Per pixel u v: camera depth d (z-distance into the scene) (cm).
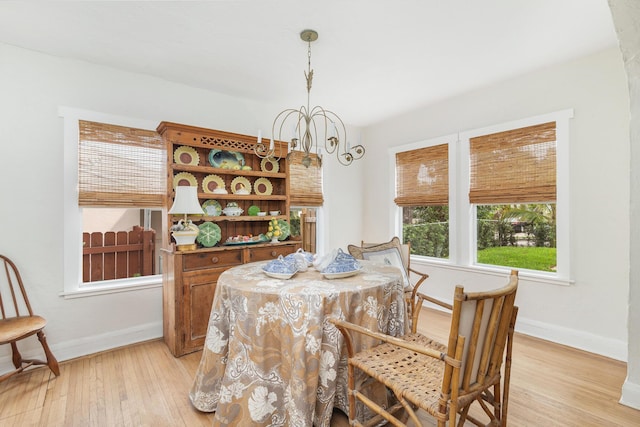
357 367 149
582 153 252
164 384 205
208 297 262
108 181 261
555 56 250
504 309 128
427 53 245
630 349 182
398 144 409
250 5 187
